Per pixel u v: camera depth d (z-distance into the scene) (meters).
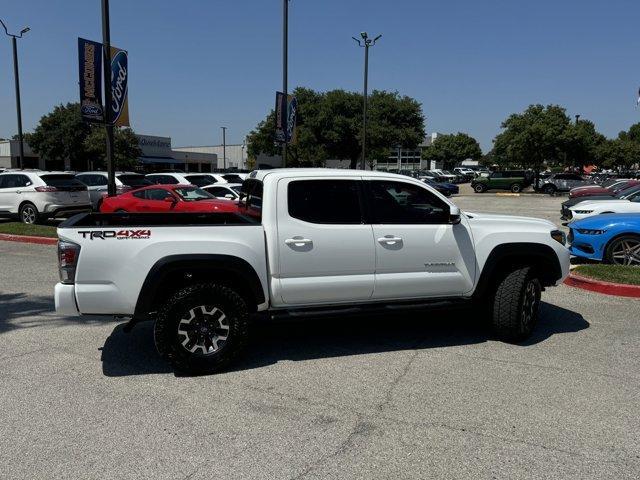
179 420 3.96
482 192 42.41
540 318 6.70
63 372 4.91
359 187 5.30
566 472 3.28
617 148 73.69
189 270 4.84
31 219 15.50
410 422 3.93
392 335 6.05
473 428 3.84
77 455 3.47
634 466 3.35
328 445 3.61
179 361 4.74
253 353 5.45
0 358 5.26
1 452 3.50
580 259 10.71
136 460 3.41
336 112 48.41
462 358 5.28
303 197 5.12
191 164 72.19
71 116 48.47
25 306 7.19
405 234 5.35
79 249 4.58
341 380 4.73
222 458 3.44
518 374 4.85
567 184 38.09
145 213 5.80
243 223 5.29
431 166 101.56
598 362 5.15
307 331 6.21
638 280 8.01
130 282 4.66
